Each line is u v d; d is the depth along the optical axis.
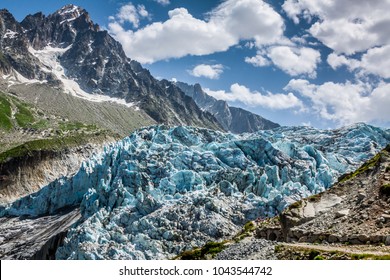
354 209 52.75
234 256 51.94
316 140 195.12
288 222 60.78
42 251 162.38
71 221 186.12
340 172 161.88
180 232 119.94
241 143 171.88
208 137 192.12
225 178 151.75
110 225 132.38
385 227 43.94
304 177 151.12
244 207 131.50
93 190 171.50
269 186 144.12
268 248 49.34
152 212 133.62
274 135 196.50
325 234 48.47
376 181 55.88
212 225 120.00
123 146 194.38
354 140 183.25
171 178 153.50
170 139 186.88
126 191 150.88
